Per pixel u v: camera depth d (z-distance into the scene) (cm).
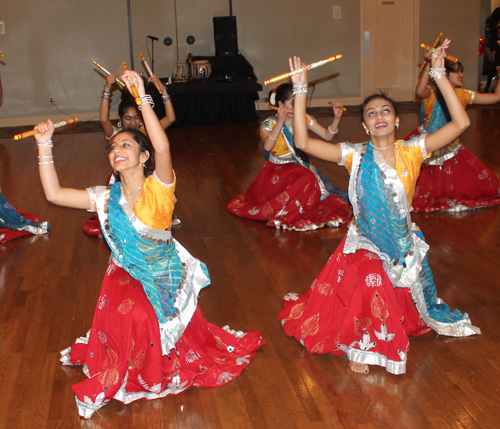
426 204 465
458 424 213
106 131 417
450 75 435
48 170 222
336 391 237
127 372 232
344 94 1052
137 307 226
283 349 270
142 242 228
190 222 461
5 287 346
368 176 239
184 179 595
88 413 221
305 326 268
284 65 1027
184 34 988
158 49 985
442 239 402
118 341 229
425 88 453
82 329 293
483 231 414
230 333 271
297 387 240
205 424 219
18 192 561
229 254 391
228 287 339
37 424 221
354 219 261
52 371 257
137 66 984
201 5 983
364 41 1032
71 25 950
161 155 215
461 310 299
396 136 774
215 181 584
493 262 359
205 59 948
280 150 453
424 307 265
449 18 1031
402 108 980
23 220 438
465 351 262
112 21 961
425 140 240
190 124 903
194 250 400
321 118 927
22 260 389
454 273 345
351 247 257
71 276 361
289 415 222
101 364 237
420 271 264
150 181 223
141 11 966
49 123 221
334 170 601
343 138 768
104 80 977
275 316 302
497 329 279
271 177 453
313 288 271
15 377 252
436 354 260
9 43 937
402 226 245
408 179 239
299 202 439
